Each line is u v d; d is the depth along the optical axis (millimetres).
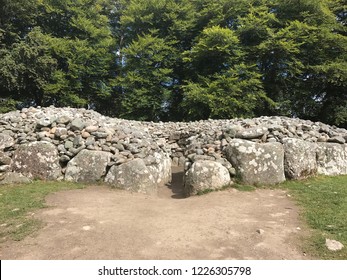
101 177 6133
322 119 16422
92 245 3383
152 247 3359
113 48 20094
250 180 5980
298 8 16016
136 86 16984
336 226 3941
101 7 20312
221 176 5867
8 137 6652
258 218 4297
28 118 7664
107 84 19391
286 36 14750
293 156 6340
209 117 14766
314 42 15375
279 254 3262
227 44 14773
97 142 6629
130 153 6477
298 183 6094
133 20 18203
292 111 16984
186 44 19344
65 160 6410
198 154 6676
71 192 5465
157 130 10859
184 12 18203
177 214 4465
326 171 6832
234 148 6277
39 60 15180
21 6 16047
